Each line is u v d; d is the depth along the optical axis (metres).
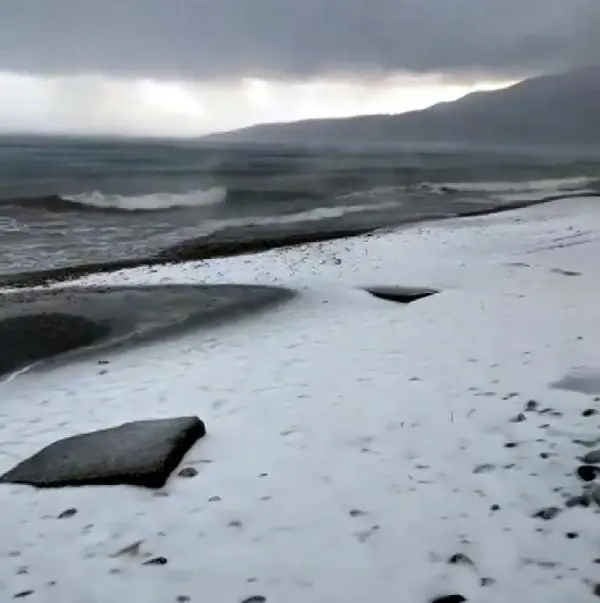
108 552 3.84
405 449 5.06
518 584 3.32
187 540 3.93
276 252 17.42
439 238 18.45
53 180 39.50
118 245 22.09
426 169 60.19
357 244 18.06
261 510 4.23
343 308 10.63
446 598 3.24
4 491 4.62
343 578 3.47
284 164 66.56
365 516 4.09
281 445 5.27
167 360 8.12
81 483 4.65
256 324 9.79
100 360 8.24
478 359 7.34
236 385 6.97
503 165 71.12
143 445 5.02
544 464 4.61
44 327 9.68
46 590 3.51
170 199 35.09
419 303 10.59
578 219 22.33
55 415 6.37
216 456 5.10
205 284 13.12
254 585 3.46
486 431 5.28
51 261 18.95
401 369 7.18
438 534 3.83
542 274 12.49
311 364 7.60
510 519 3.93
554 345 7.70
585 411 5.52
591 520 3.85
